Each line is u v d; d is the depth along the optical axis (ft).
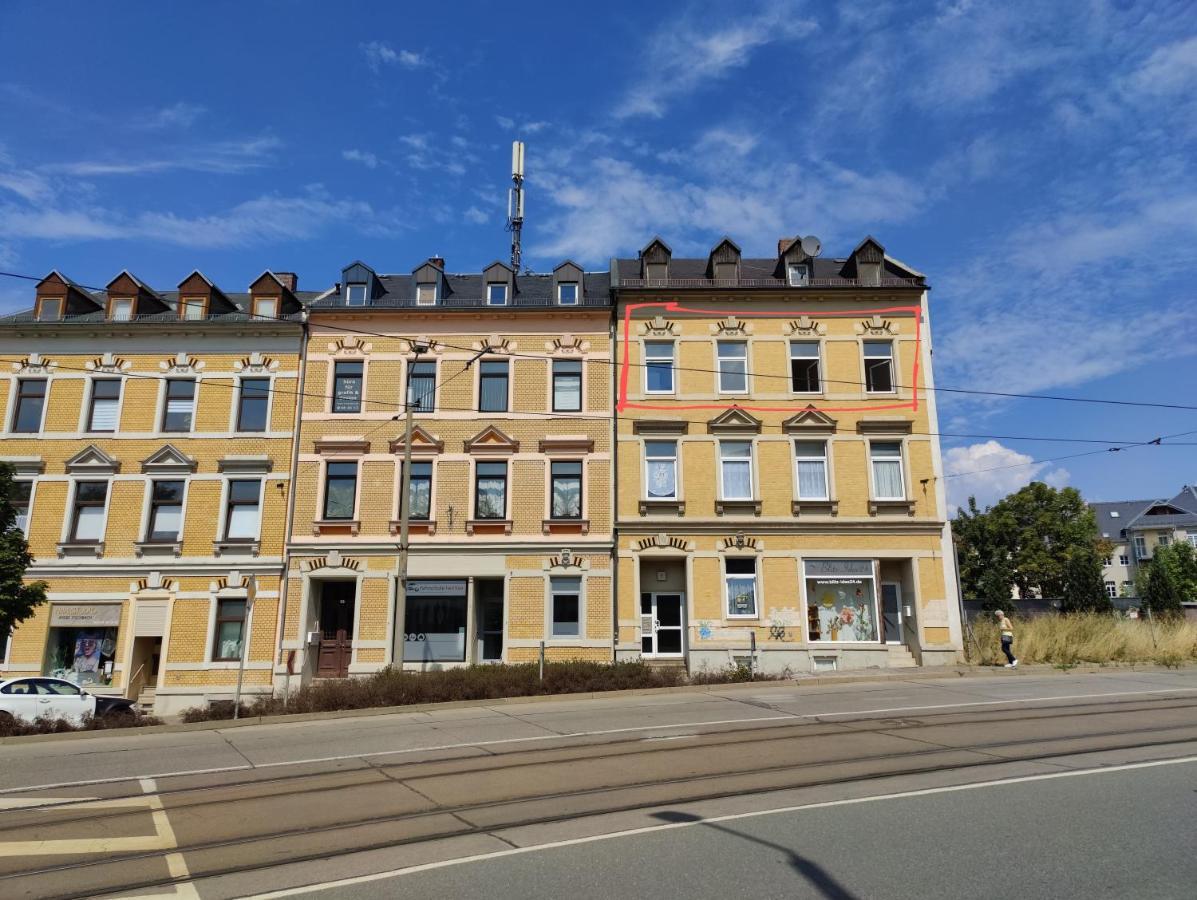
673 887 18.25
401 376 79.46
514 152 105.60
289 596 74.84
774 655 73.77
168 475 77.51
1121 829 21.70
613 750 35.32
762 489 77.20
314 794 28.94
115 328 79.82
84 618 74.90
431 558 75.61
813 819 23.31
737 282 82.58
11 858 22.30
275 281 82.48
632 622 74.43
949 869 18.93
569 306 80.18
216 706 54.49
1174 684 54.90
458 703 54.49
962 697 49.47
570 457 77.82
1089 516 161.68
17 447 78.18
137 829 24.97
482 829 23.81
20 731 49.80
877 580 75.77
